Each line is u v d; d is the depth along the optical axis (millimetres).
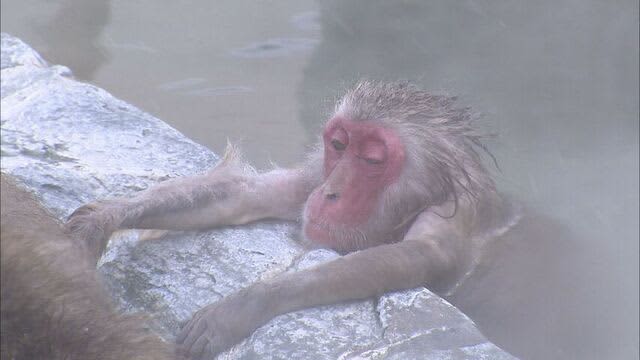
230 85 18719
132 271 9688
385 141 10641
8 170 10758
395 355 8508
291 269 9789
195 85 18781
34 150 11508
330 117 11305
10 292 6484
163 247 10047
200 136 17016
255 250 10070
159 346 7273
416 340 8695
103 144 11891
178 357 8289
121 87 18719
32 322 6512
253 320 8797
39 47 20109
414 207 10820
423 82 18766
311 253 9961
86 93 12945
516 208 12461
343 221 10641
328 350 8562
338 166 10734
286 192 10906
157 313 9289
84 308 6855
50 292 6703
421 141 10766
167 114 17859
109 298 7496
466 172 10836
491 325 10875
